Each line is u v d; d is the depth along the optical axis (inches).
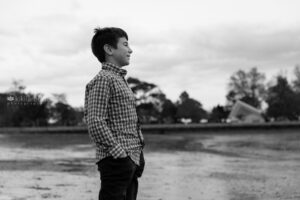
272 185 437.1
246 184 446.3
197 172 569.0
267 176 522.6
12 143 1403.8
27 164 629.3
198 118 3873.0
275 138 1911.9
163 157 870.4
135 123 132.0
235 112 3964.1
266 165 686.5
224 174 545.6
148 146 1343.5
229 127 3016.7
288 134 2346.2
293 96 3917.3
